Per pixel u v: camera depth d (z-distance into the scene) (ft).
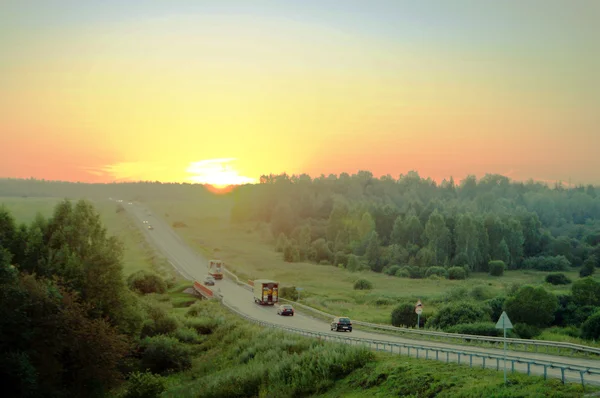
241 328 190.19
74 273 165.58
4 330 118.93
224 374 141.79
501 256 543.80
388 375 107.04
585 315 191.42
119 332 168.35
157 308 210.38
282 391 118.83
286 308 241.35
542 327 190.29
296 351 145.38
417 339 162.71
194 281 349.82
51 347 126.11
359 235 614.75
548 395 77.20
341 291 352.28
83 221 186.50
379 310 269.85
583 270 452.76
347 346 129.08
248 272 427.74
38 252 172.45
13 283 125.29
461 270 460.14
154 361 166.81
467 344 144.87
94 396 135.23
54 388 125.49
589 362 105.70
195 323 215.92
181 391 139.03
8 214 175.73
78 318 132.77
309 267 504.43
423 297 301.63
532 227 595.47
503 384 85.40
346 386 112.16
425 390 95.04
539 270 531.09
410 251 562.25
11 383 113.60
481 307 202.59
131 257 473.26
